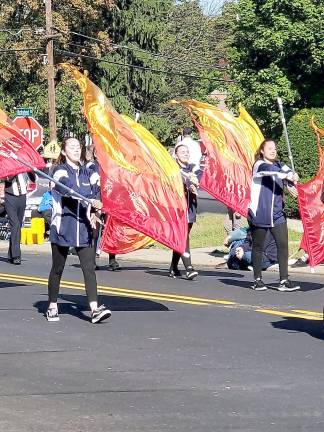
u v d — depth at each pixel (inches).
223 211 1320.1
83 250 430.0
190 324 431.5
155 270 649.0
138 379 326.6
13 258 688.4
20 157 526.3
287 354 366.0
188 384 319.9
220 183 597.3
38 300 502.0
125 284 569.0
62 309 471.8
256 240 541.0
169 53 2377.0
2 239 912.3
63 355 365.4
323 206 512.4
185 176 585.6
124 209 458.0
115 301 500.7
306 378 327.9
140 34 2027.6
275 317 450.0
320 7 1185.4
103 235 626.5
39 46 1798.7
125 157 459.2
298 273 626.5
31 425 272.5
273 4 1198.9
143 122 2057.1
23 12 1866.4
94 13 1892.2
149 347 379.9
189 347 379.6
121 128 458.9
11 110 1856.5
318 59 1181.1
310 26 1179.3
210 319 444.8
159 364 349.4
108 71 1982.0
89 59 1964.8
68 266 666.8
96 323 432.5
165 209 466.3
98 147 453.4
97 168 476.7
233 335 404.5
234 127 606.5
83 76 451.8
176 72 2199.8
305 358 358.9
